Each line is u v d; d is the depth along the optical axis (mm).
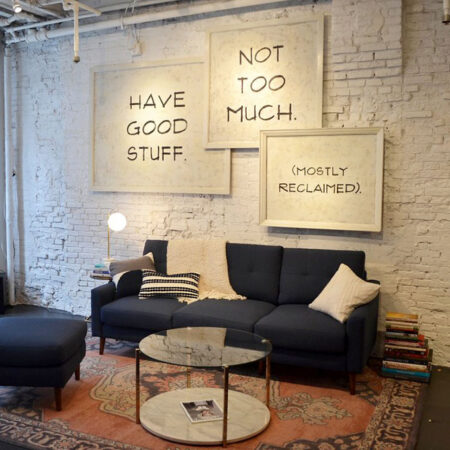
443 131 4082
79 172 5523
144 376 3836
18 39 5582
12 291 5953
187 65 4887
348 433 3012
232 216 4824
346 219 4336
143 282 4406
